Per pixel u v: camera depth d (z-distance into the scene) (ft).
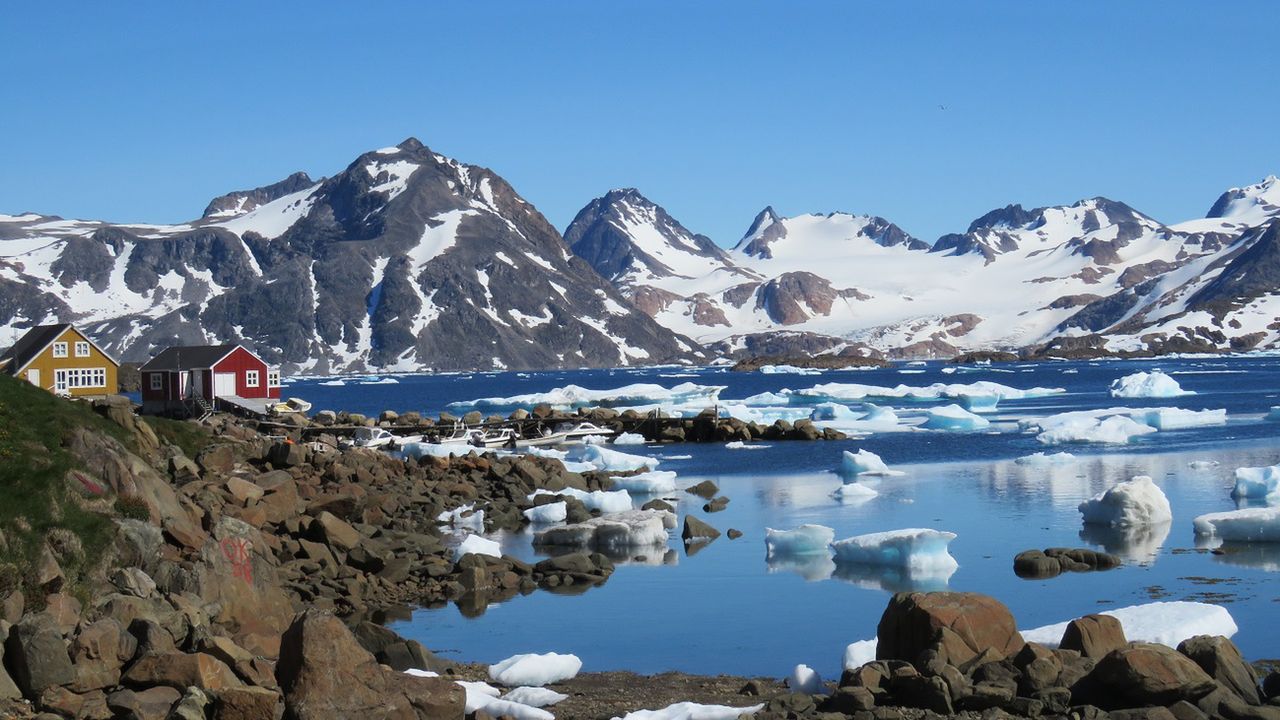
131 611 61.52
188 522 80.33
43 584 63.26
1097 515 123.34
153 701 51.37
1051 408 360.07
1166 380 398.42
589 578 99.60
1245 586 89.81
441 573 98.43
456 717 53.93
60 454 74.54
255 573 71.10
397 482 148.77
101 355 276.41
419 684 54.19
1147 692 53.72
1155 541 111.24
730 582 97.55
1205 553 104.22
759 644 77.61
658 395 483.10
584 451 208.44
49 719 49.49
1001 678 56.49
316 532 101.50
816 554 109.19
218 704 51.16
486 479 161.99
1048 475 169.27
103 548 68.85
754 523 130.62
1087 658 58.80
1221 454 192.34
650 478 160.56
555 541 117.70
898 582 96.02
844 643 77.51
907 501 145.07
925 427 276.00
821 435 251.39
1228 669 56.39
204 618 63.93
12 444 73.20
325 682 51.78
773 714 55.98
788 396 453.99
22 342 280.51
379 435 241.55
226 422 222.48
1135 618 71.05
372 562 98.32
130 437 107.14
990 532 119.75
